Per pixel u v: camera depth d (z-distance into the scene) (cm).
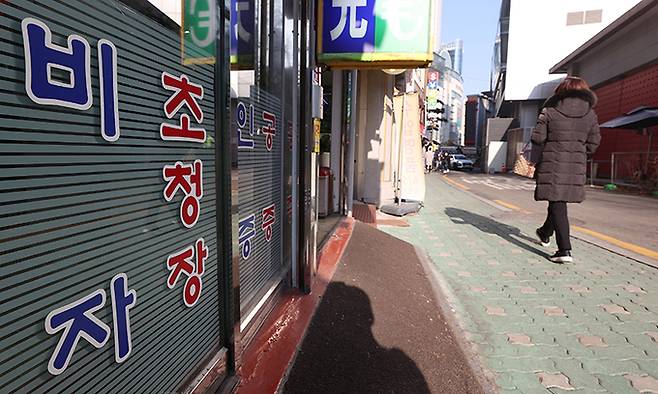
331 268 356
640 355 274
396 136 852
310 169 305
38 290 91
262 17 288
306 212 297
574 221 784
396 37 330
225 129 177
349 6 331
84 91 101
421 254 506
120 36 113
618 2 2533
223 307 184
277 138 293
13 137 84
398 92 973
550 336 300
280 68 294
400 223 704
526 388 233
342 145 628
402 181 905
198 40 155
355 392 200
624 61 1764
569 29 2647
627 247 561
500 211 874
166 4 141
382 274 378
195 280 160
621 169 1554
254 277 248
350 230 511
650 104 1588
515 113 3534
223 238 182
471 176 2648
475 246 564
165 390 142
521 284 413
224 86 173
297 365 207
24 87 85
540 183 473
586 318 332
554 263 485
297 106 291
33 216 89
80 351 104
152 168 130
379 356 238
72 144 98
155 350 136
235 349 191
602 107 1998
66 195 97
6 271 84
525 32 2728
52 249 94
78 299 103
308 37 294
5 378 85
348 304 294
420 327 291
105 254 111
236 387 183
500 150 3359
